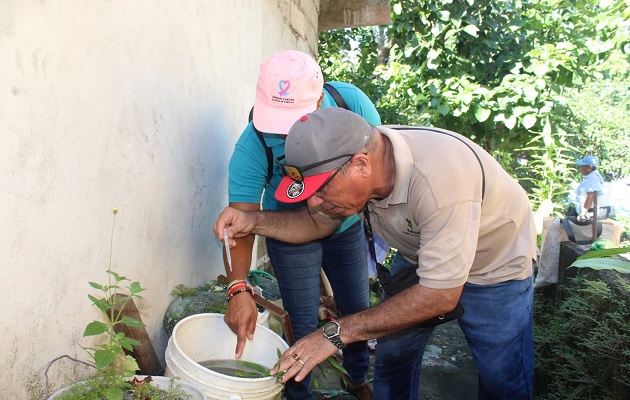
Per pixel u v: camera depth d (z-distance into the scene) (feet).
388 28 26.37
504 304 7.33
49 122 5.79
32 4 5.39
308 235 7.91
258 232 7.70
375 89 30.04
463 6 23.20
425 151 6.16
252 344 7.84
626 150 40.14
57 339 6.23
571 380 9.51
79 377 6.66
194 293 9.15
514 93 21.90
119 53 6.98
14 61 5.23
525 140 23.95
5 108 5.17
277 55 7.41
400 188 6.09
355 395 10.32
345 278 9.42
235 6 11.27
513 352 7.52
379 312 6.21
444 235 5.92
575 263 5.58
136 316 7.59
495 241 7.03
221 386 6.28
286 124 7.25
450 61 24.23
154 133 8.09
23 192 5.50
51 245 6.00
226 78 10.98
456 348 14.03
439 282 5.95
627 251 5.42
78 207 6.41
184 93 9.03
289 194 5.92
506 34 24.91
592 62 22.94
